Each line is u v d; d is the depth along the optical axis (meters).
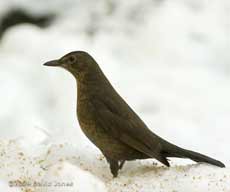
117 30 18.98
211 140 15.64
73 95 17.09
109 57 18.17
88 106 11.23
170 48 18.67
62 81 17.30
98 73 11.41
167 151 11.16
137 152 11.15
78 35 18.78
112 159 11.15
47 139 12.19
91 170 11.15
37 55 18.06
